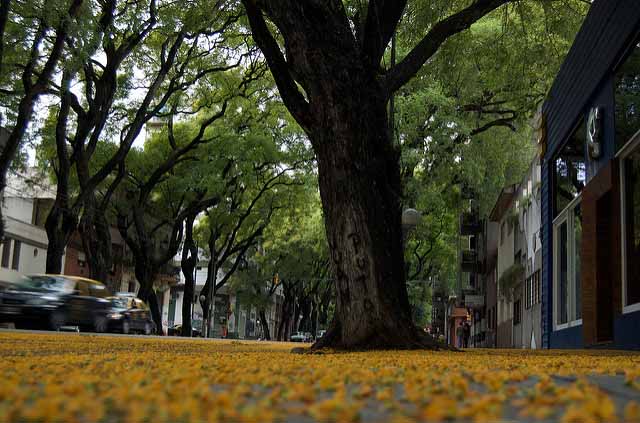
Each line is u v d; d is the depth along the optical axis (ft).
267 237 177.06
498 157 96.07
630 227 42.01
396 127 81.92
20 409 7.23
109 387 10.21
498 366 17.31
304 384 11.25
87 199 93.40
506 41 57.26
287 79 33.37
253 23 34.01
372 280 31.37
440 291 211.20
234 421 6.89
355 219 31.58
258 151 108.78
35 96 71.15
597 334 46.73
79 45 69.00
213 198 121.49
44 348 28.60
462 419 7.31
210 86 109.70
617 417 7.22
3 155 70.69
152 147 126.62
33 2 65.87
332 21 31.89
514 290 127.54
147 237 115.14
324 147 32.12
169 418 6.92
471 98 82.07
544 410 7.66
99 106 87.66
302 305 232.32
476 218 173.99
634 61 40.24
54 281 80.84
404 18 51.42
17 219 145.48
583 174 53.62
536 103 60.54
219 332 272.31
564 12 54.60
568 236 58.70
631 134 40.91
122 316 86.89
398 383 12.14
